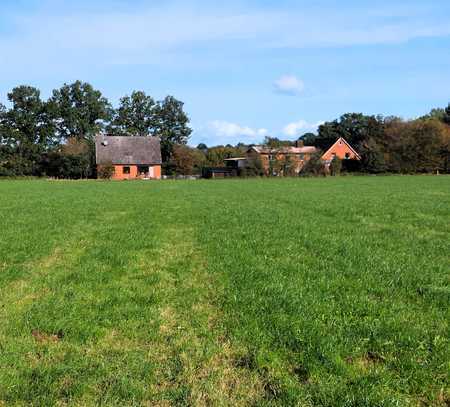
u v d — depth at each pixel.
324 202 26.72
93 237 13.95
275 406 4.45
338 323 6.41
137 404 4.52
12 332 6.20
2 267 9.89
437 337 5.87
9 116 92.75
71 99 102.19
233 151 107.69
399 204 25.11
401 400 4.54
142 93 106.06
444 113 125.81
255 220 17.80
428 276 8.94
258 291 7.90
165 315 6.93
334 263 10.08
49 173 90.06
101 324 6.52
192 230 15.38
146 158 90.44
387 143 88.12
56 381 4.90
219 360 5.44
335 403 4.46
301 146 109.44
